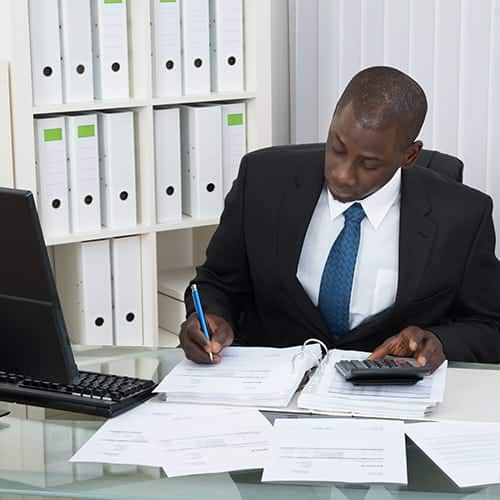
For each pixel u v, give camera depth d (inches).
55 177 145.3
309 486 70.8
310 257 104.7
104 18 145.9
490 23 144.4
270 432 79.4
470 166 149.7
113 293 154.0
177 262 174.2
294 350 94.7
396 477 71.7
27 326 79.7
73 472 73.3
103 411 82.6
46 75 142.4
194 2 152.2
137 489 70.6
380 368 86.1
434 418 82.1
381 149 92.0
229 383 87.2
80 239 147.2
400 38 155.5
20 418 83.0
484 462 73.9
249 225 106.6
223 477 72.3
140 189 153.4
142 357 96.8
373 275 102.8
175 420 82.0
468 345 98.7
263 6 156.3
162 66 151.9
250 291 111.0
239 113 158.9
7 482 71.8
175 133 153.7
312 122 170.2
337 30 163.9
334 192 96.8
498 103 144.8
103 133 148.7
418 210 102.3
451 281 102.0
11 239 76.7
